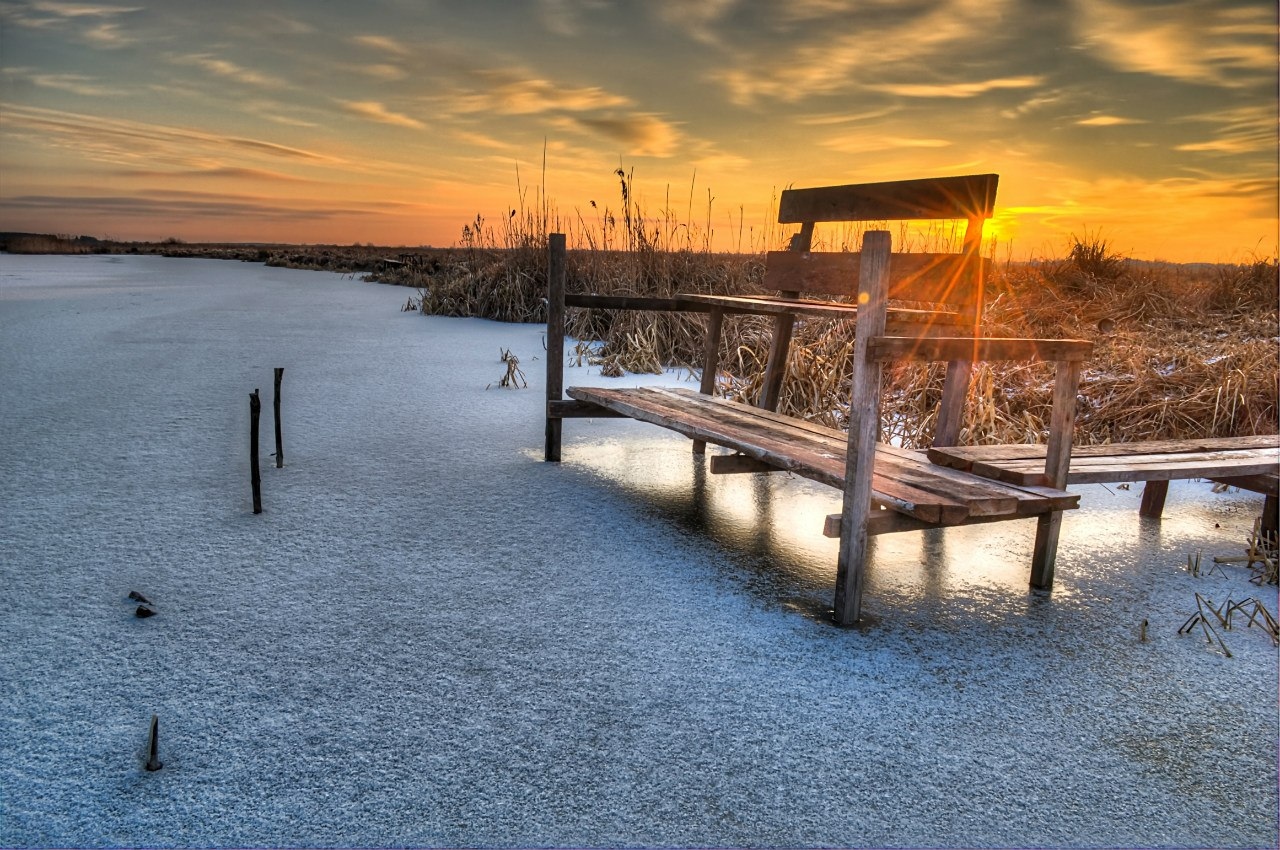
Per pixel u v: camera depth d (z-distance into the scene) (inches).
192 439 235.5
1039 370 297.4
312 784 88.3
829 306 186.2
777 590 144.4
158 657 114.7
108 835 79.8
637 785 89.4
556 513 182.1
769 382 228.4
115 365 358.9
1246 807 89.4
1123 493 218.1
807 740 99.0
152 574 143.1
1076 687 114.0
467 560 153.5
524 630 125.7
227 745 94.7
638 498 195.8
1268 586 152.9
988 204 159.9
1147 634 131.4
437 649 118.9
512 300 563.2
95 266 1512.1
